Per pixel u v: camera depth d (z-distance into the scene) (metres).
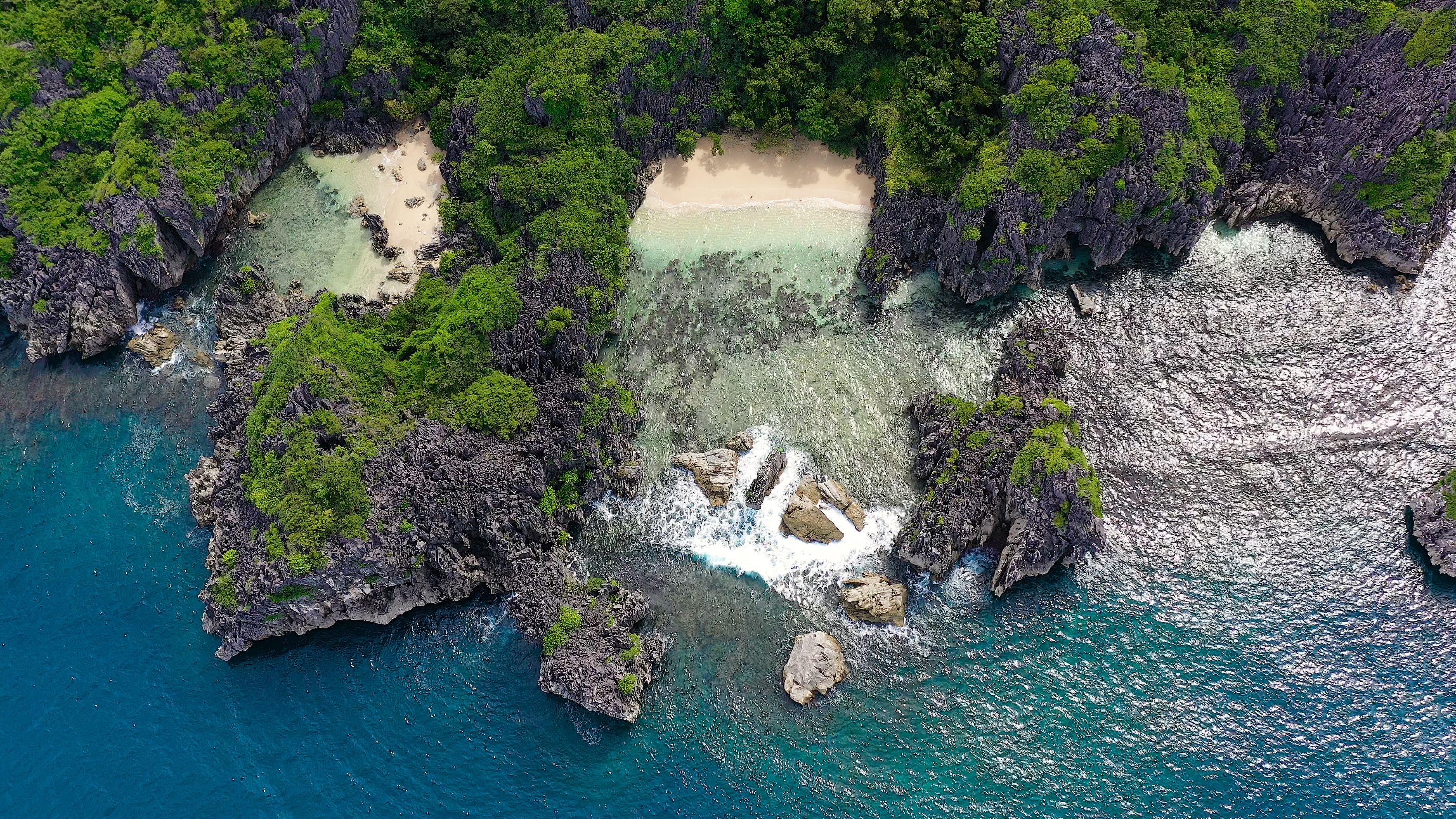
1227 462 72.75
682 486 76.94
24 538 78.25
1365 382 75.25
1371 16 80.06
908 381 80.12
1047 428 71.25
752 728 65.94
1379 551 68.00
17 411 85.12
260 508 69.88
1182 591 67.94
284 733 68.06
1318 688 63.34
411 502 70.81
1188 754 62.06
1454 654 63.66
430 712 68.38
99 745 68.00
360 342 77.75
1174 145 78.00
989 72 81.12
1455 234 80.12
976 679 66.38
